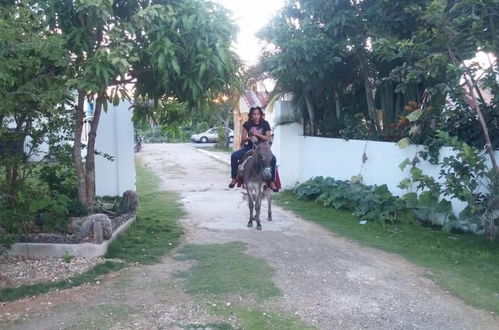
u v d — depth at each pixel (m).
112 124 12.68
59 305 5.85
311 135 14.73
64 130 9.12
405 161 10.13
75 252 7.58
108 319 5.46
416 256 8.06
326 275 7.00
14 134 8.27
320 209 11.88
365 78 12.52
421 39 9.05
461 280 6.89
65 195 8.95
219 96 9.16
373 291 6.42
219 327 5.23
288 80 12.84
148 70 8.51
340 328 5.32
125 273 6.98
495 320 5.61
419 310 5.84
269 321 5.43
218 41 7.70
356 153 12.38
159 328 5.23
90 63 7.38
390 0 10.39
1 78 5.74
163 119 10.59
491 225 8.58
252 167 9.59
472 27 8.32
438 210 9.46
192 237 9.14
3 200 8.16
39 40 6.44
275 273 7.02
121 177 12.80
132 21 7.82
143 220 10.40
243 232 9.57
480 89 9.84
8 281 6.58
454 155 9.43
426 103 11.02
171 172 21.05
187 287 6.42
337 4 11.41
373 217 10.36
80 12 7.44
